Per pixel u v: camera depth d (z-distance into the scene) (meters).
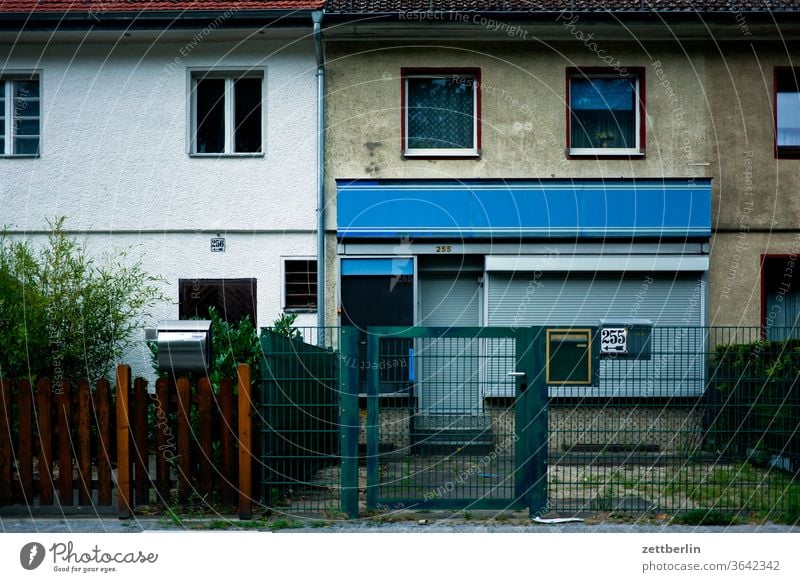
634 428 8.10
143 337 13.31
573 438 8.11
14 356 10.42
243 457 8.02
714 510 7.92
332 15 13.01
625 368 8.10
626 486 8.15
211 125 13.87
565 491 8.45
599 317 12.98
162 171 13.65
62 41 13.64
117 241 13.59
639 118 13.49
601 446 8.10
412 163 13.41
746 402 8.16
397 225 12.98
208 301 13.59
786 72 13.55
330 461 8.22
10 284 10.66
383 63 13.45
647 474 8.12
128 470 8.04
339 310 12.99
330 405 8.16
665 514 8.01
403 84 13.48
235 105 13.87
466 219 12.97
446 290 13.28
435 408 8.06
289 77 13.65
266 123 13.64
